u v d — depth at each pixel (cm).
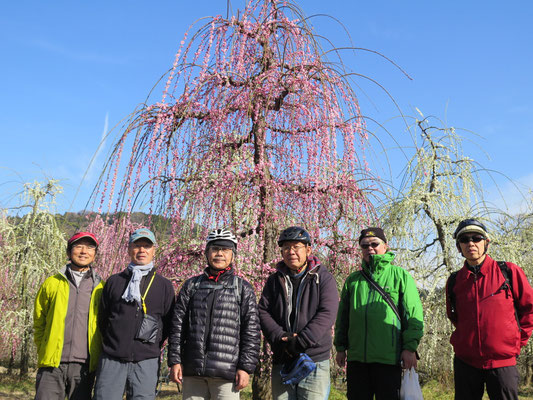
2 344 1189
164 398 941
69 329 365
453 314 391
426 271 774
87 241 385
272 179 577
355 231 611
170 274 575
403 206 777
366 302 379
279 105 579
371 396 377
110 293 363
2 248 1228
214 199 543
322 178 559
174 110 550
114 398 339
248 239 555
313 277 363
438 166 811
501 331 356
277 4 619
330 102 557
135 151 546
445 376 806
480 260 380
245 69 582
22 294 1231
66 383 363
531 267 821
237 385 337
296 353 340
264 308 367
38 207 1284
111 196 530
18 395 970
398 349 364
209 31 569
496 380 354
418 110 822
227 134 566
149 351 352
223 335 339
